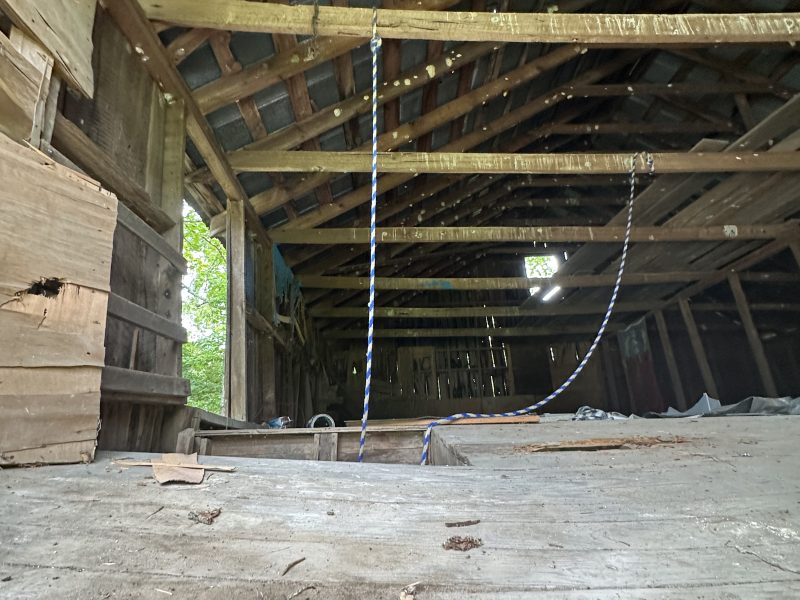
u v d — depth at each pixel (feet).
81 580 3.02
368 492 4.68
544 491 4.82
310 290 27.78
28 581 2.97
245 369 14.42
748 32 11.61
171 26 10.18
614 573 3.24
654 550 3.56
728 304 32.73
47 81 6.20
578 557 3.45
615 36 11.36
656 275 28.55
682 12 21.07
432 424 10.12
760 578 3.18
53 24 6.45
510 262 40.01
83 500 4.13
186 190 15.70
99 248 6.09
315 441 9.66
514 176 28.73
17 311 4.82
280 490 4.64
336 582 3.09
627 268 27.76
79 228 5.80
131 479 4.73
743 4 19.19
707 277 29.01
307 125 15.34
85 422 5.40
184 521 3.86
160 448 8.43
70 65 6.80
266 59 12.37
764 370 26.68
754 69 21.20
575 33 11.26
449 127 20.49
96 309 5.89
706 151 17.42
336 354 37.45
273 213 18.98
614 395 38.27
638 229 22.48
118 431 7.02
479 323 38.42
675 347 35.12
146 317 7.85
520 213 37.81
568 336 39.96
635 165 16.79
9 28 5.88
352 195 20.34
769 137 16.96
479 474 5.48
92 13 7.68
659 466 5.77
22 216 5.02
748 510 4.28
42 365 5.00
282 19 10.18
